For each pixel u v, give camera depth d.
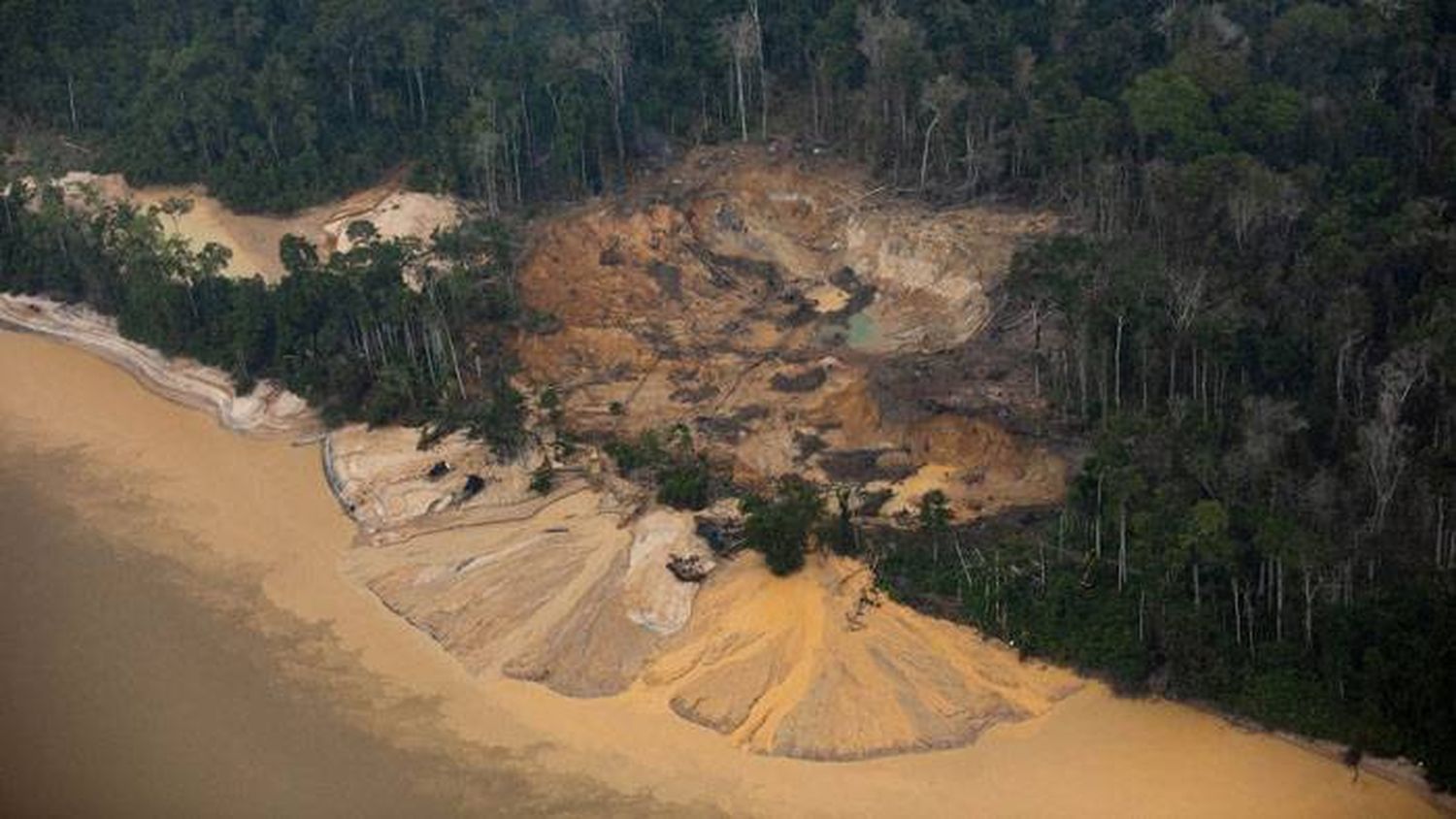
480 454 144.62
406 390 151.88
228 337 165.12
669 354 158.38
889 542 128.88
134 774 111.69
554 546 132.88
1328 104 160.88
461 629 125.81
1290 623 113.88
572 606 125.81
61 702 119.25
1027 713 113.69
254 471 150.12
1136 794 106.25
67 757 113.44
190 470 151.12
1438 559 117.56
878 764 109.88
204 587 133.00
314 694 119.62
